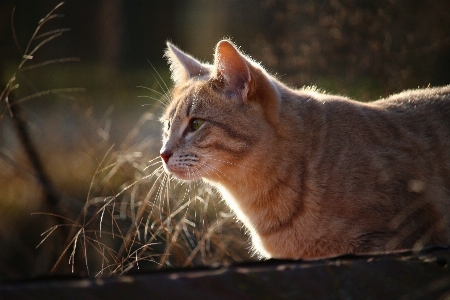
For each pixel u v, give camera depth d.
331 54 14.05
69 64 27.16
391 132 6.62
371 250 6.11
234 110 6.89
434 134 6.72
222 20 24.97
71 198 10.97
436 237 6.32
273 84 6.84
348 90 13.34
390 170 6.29
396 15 14.98
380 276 3.39
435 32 15.00
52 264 10.41
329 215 6.29
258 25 20.30
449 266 3.56
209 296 3.05
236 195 7.11
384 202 6.18
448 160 6.58
